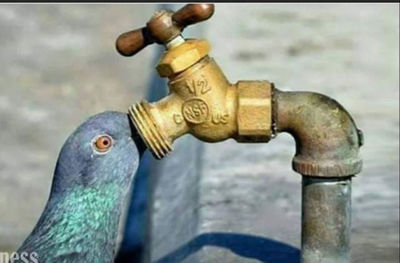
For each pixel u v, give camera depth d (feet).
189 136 23.77
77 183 13.88
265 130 13.67
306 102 13.76
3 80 38.81
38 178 30.42
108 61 40.60
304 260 14.15
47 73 39.50
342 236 14.05
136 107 13.58
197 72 13.50
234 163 21.47
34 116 35.29
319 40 30.86
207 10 13.43
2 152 32.35
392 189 19.89
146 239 20.58
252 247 17.12
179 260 17.38
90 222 13.89
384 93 26.08
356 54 29.48
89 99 36.81
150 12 46.47
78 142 13.83
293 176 20.74
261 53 29.50
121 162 13.84
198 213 18.85
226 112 13.60
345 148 13.79
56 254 13.84
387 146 22.33
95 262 13.97
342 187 13.94
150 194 22.45
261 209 18.99
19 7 47.06
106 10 46.70
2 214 27.89
